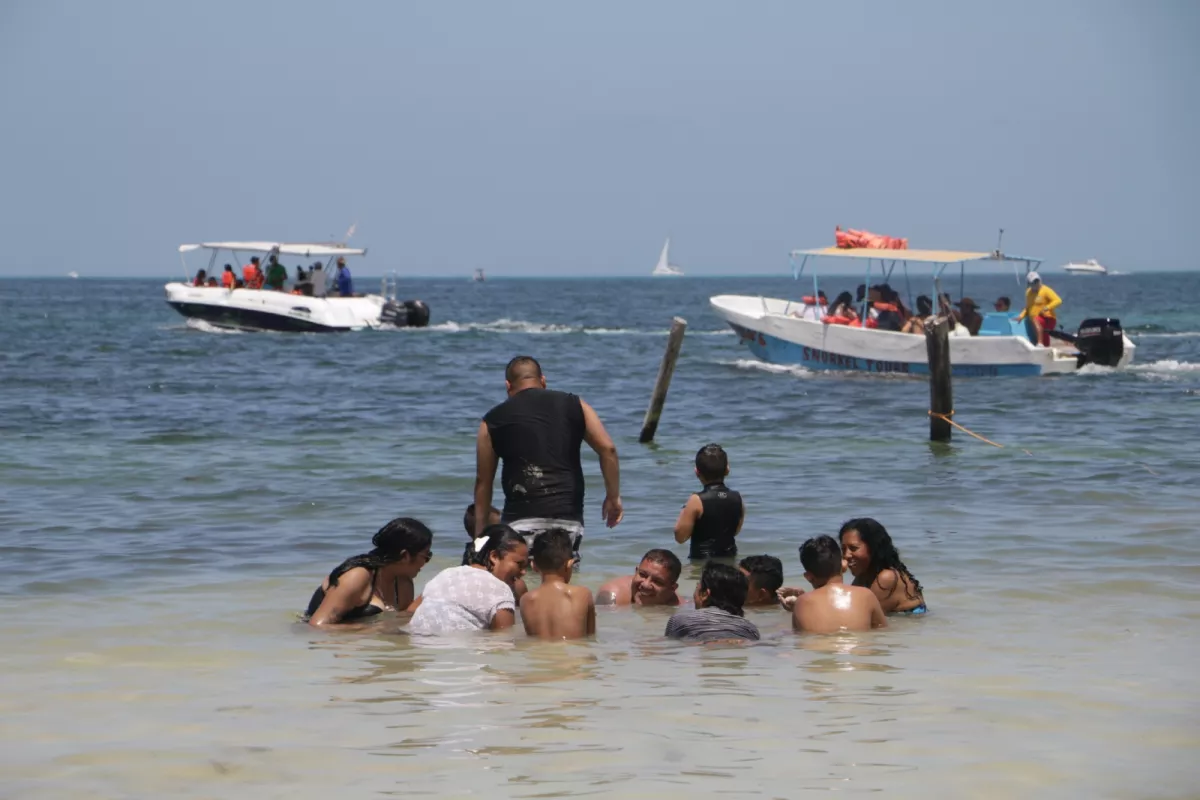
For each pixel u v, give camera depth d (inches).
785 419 1179.9
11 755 298.4
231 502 722.8
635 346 2377.0
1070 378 1537.9
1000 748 301.7
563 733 313.7
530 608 432.1
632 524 667.4
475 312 4505.4
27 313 3905.0
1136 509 686.5
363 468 858.1
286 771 286.4
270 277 2655.0
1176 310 4232.3
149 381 1578.5
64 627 436.8
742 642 418.6
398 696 349.1
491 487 527.8
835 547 447.8
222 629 437.4
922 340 1542.8
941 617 454.9
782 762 291.4
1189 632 429.1
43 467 850.1
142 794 272.4
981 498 732.7
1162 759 293.4
